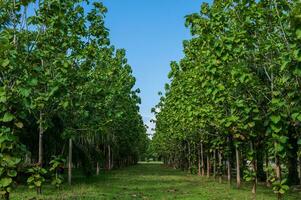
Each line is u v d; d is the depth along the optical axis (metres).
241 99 14.59
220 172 30.27
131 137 60.94
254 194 19.36
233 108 14.51
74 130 21.22
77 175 40.22
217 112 21.48
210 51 15.69
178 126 36.25
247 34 14.05
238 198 18.97
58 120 25.05
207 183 29.62
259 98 14.90
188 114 25.14
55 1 12.62
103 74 23.16
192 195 20.59
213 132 29.42
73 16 17.31
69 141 26.83
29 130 25.00
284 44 12.84
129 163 91.88
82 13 17.67
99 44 18.61
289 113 12.65
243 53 14.28
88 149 34.53
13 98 9.85
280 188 14.09
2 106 9.69
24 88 9.97
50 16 12.52
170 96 38.47
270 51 14.15
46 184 25.53
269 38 14.20
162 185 27.86
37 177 13.97
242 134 18.33
